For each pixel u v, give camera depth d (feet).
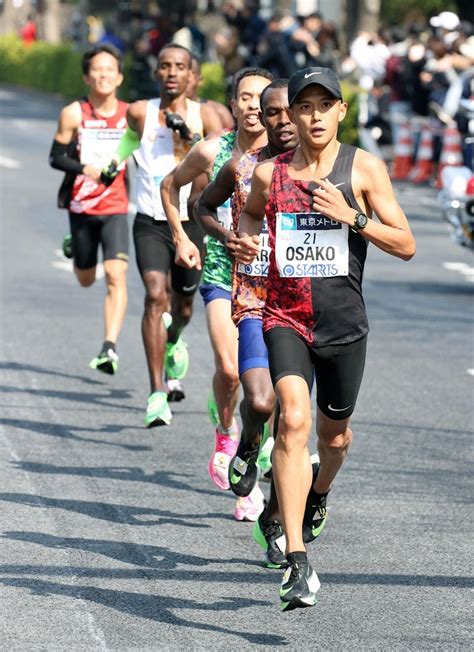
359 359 41.34
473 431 65.10
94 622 40.40
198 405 69.26
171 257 65.57
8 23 495.41
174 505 52.44
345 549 47.88
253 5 207.72
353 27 274.98
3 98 311.88
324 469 44.24
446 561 46.85
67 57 313.73
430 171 175.63
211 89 219.20
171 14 252.83
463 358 82.12
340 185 40.27
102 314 92.43
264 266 46.75
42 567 45.01
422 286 109.19
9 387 71.97
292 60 184.55
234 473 47.83
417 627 40.70
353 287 40.81
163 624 40.40
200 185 56.39
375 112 182.09
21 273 107.45
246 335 46.68
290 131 46.75
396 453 60.85
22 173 173.58
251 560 46.44
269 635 39.78
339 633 40.06
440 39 166.61
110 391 71.92
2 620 40.40
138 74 250.78
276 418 47.24
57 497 52.95
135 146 66.54
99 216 73.67
